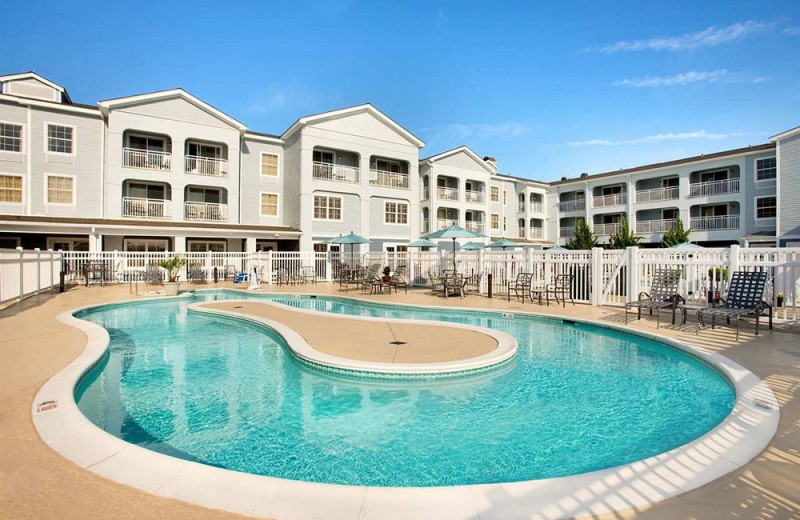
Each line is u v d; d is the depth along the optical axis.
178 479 3.26
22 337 8.28
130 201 25.61
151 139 26.75
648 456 4.37
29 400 4.86
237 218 28.31
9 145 23.09
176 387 6.49
